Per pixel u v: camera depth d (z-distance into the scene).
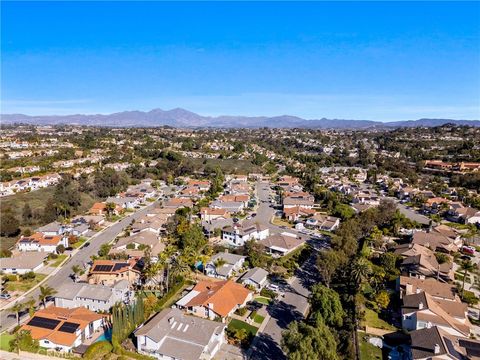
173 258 102.94
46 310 76.81
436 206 170.00
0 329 74.94
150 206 181.62
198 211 167.38
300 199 180.25
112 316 73.31
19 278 98.94
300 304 85.19
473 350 63.09
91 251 120.75
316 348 58.25
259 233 132.25
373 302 84.88
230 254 107.94
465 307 77.88
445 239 119.56
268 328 75.44
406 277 90.31
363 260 89.00
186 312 79.81
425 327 71.25
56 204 153.75
